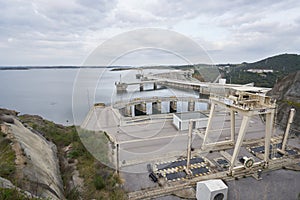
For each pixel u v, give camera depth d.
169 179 9.90
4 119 11.80
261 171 10.38
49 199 5.74
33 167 7.57
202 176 10.20
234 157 10.42
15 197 4.70
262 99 10.37
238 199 8.53
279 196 8.79
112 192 8.58
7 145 8.68
